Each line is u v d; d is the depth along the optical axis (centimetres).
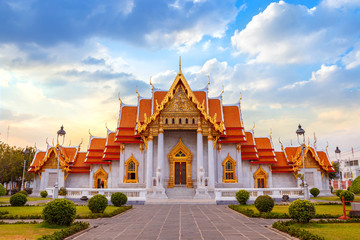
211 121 4522
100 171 5144
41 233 1551
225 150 4944
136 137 4878
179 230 1683
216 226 1825
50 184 5284
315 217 2150
